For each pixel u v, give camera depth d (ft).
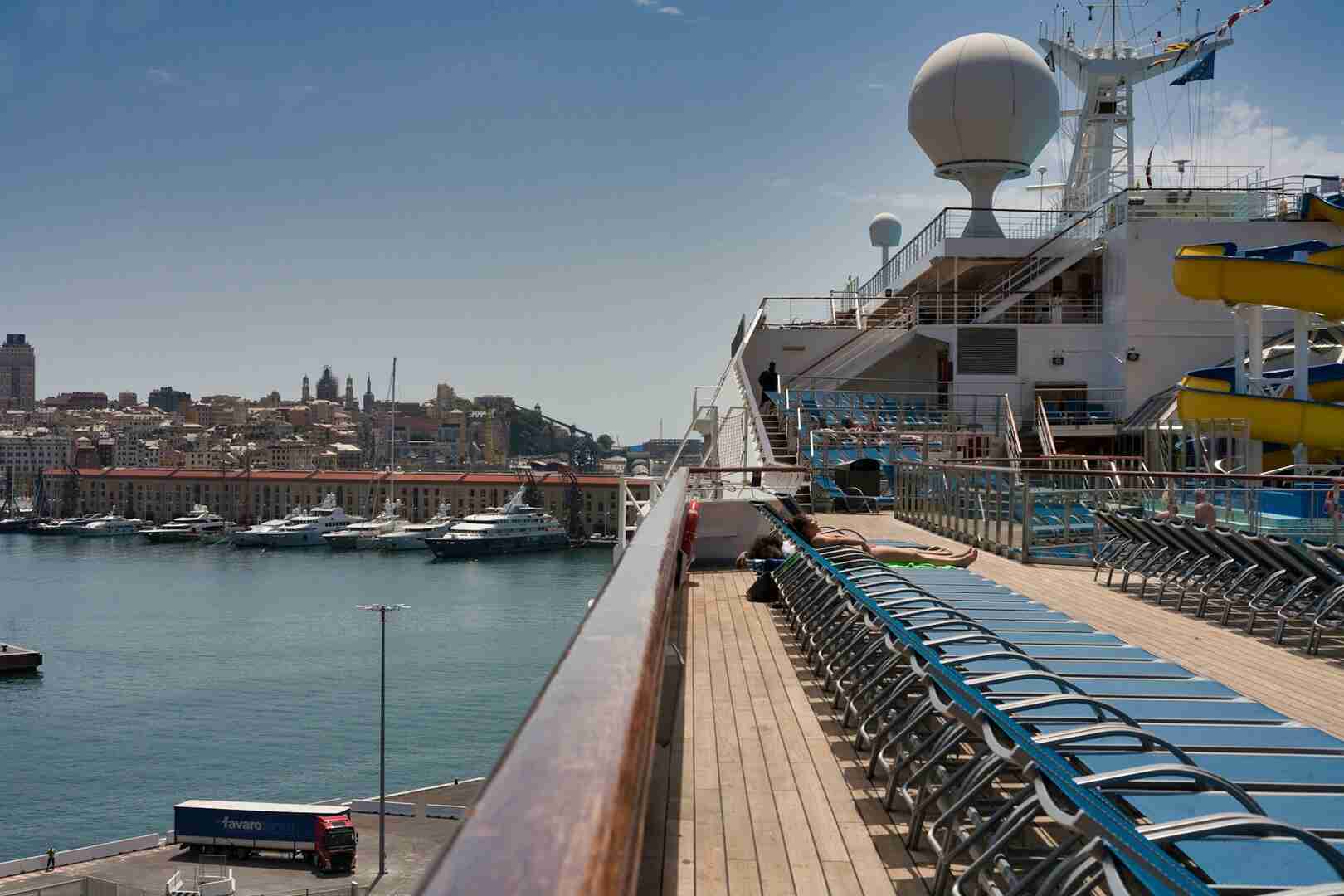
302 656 273.75
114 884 153.38
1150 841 10.93
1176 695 21.35
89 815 178.09
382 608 150.10
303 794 181.16
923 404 119.75
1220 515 54.75
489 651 277.44
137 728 216.95
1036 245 116.06
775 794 19.56
